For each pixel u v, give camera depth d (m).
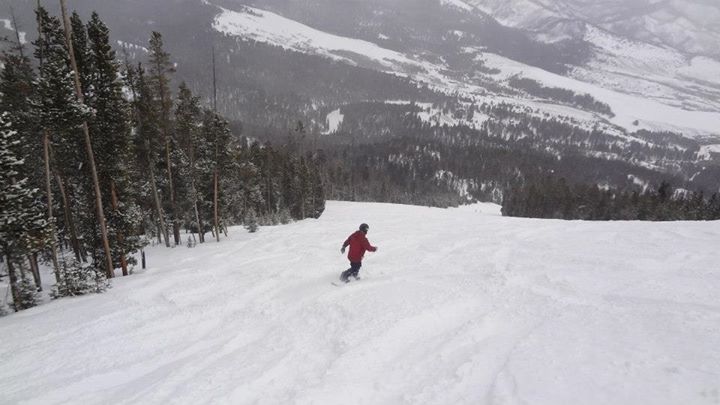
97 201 17.22
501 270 9.57
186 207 33.81
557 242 12.75
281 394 4.95
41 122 17.25
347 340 6.18
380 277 9.80
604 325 5.80
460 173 180.38
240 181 47.09
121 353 7.02
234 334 7.29
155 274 14.02
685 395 3.76
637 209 75.44
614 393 3.95
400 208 60.25
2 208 15.42
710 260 9.30
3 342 8.34
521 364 4.79
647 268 9.02
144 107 25.05
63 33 18.06
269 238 20.77
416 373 5.08
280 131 196.75
